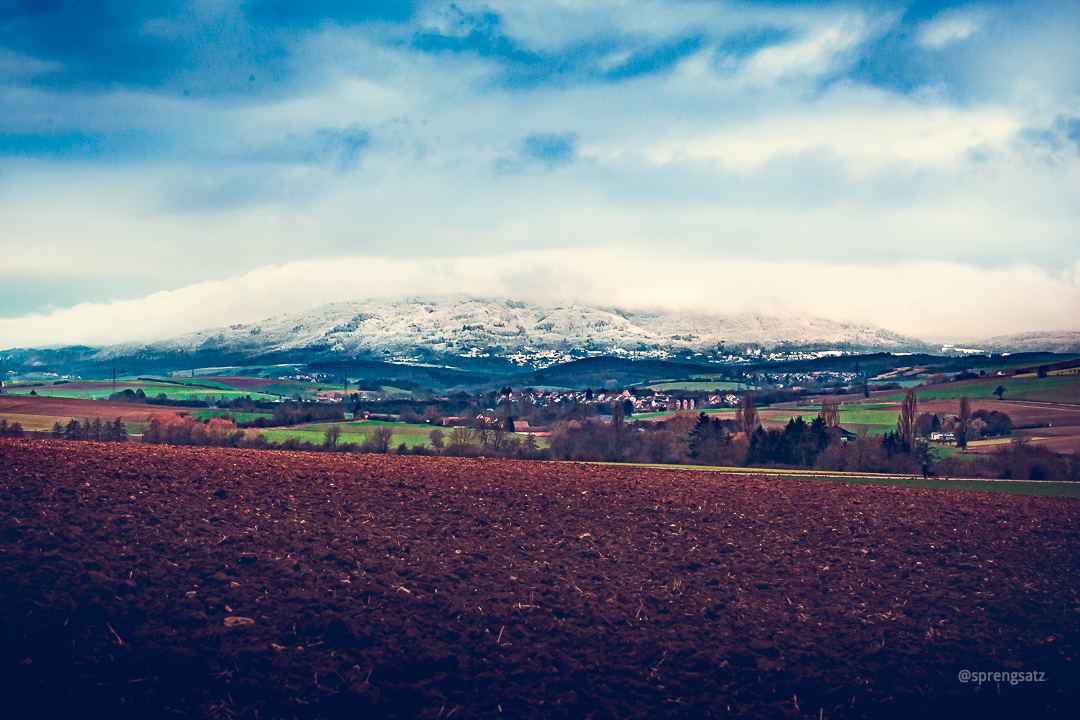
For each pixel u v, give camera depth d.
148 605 13.62
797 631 14.95
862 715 12.28
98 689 11.16
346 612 14.23
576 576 17.11
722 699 12.52
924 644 14.54
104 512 18.11
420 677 12.52
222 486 22.45
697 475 36.00
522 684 12.56
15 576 13.93
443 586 15.79
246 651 12.55
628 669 13.19
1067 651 14.34
